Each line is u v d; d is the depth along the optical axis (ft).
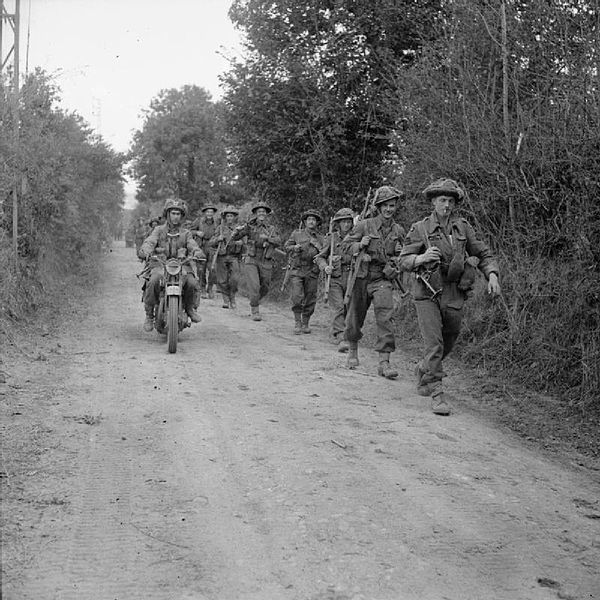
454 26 31.60
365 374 27.66
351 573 11.92
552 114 25.11
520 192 26.58
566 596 11.43
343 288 35.19
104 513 13.97
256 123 56.95
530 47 26.91
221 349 32.81
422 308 22.66
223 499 14.82
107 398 22.77
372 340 36.14
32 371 26.08
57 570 11.75
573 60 24.48
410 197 35.01
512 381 25.50
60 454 17.22
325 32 54.03
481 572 12.12
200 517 13.92
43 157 45.16
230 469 16.57
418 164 33.55
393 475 16.49
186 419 20.49
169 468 16.55
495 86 29.45
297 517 14.01
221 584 11.49
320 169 56.44
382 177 53.31
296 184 57.88
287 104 55.06
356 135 54.60
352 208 56.29
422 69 34.09
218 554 12.46
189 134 143.02
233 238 44.42
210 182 145.07
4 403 21.42
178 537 13.05
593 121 23.38
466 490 15.80
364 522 13.87
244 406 22.22
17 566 11.80
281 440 18.76
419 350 32.50
